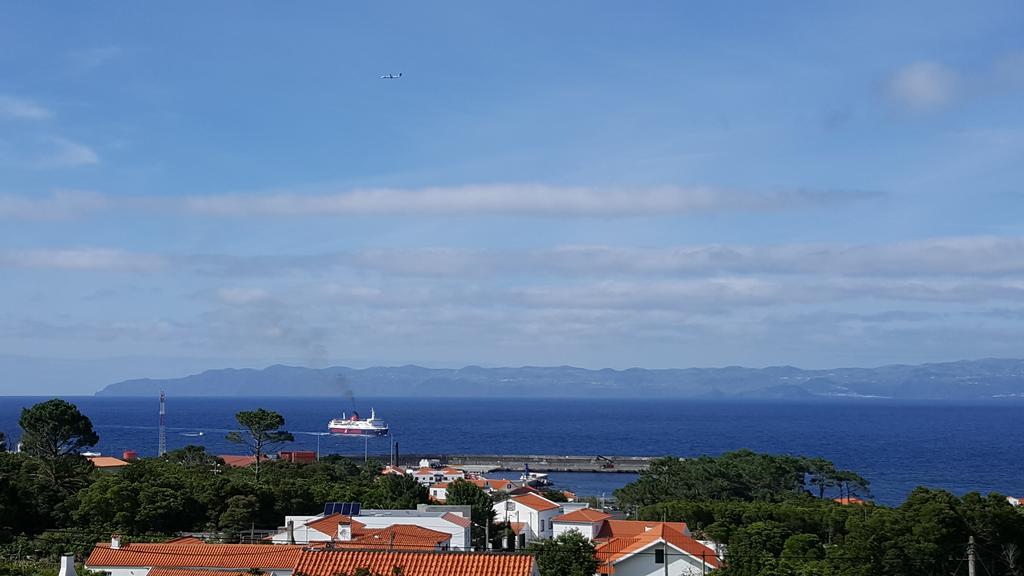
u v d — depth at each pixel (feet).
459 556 134.00
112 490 297.53
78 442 385.70
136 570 185.98
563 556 244.22
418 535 243.19
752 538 284.41
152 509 294.25
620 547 285.02
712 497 474.90
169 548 194.90
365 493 366.43
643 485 493.36
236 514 304.50
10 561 226.58
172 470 364.99
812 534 291.79
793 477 490.08
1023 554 260.21
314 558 136.15
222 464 521.65
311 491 353.10
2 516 278.87
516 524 368.48
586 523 328.08
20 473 318.24
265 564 181.68
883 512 280.72
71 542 264.93
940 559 254.06
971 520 260.01
